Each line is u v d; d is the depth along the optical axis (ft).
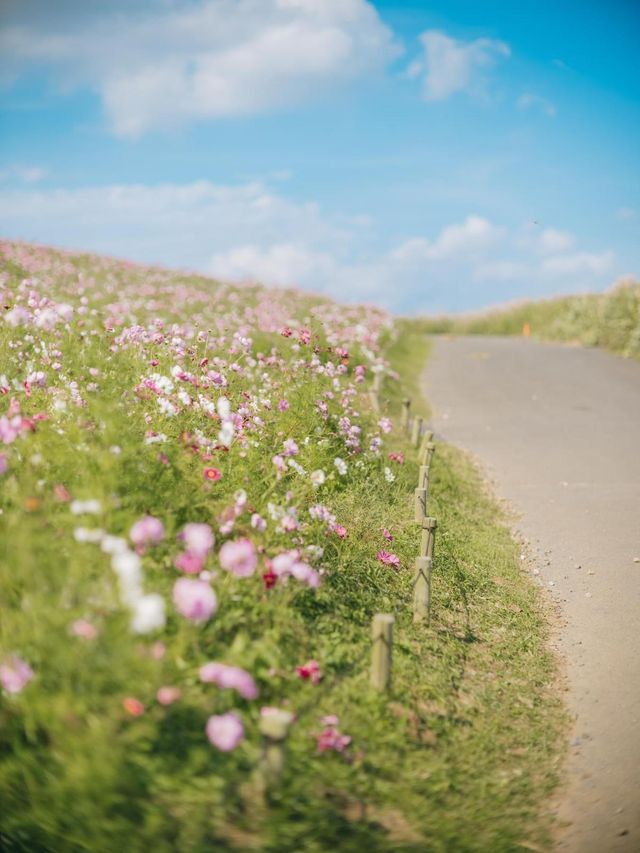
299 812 14.38
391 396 60.64
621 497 39.37
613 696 21.30
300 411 32.07
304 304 96.68
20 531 14.80
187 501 19.83
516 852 14.94
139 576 13.56
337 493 30.14
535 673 22.44
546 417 59.31
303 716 16.78
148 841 12.98
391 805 15.57
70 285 71.10
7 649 13.82
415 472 38.22
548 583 29.30
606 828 15.92
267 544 20.22
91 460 18.53
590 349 102.78
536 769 17.90
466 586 27.35
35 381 23.75
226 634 17.69
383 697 18.33
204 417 25.52
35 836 12.94
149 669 13.66
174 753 14.30
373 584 24.41
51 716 13.16
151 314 59.47
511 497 40.09
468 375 80.84
